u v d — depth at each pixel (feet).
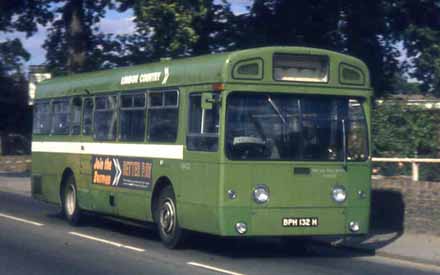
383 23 89.61
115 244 55.52
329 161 49.16
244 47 87.71
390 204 61.57
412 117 77.36
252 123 47.93
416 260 50.16
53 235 60.23
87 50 98.89
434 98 95.25
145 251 52.31
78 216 66.03
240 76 47.65
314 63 49.34
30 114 160.97
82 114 65.41
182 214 51.19
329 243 56.85
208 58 49.57
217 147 47.67
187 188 50.57
